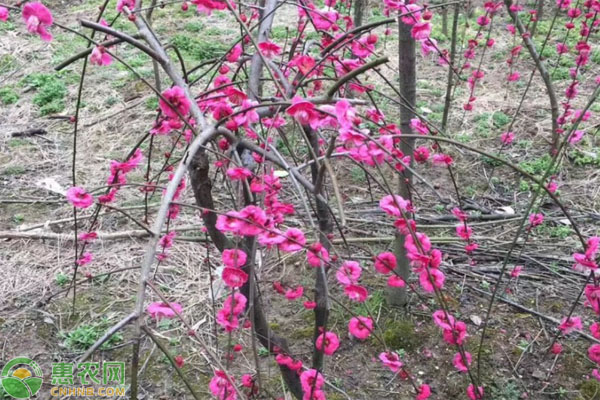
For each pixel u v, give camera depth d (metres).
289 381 1.92
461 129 4.30
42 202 3.51
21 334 2.59
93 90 4.76
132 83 4.84
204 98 1.74
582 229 3.26
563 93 4.76
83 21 1.34
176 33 5.79
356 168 3.80
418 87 4.92
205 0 1.57
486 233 3.26
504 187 3.70
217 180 3.57
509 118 4.42
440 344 2.55
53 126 4.36
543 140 4.16
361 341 2.57
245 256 1.34
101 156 4.00
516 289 2.84
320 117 1.36
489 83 5.01
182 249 3.10
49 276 2.92
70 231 3.25
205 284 2.87
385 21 1.65
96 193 3.54
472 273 2.93
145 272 1.05
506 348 2.52
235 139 1.45
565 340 2.55
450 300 2.75
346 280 1.32
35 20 1.27
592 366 2.43
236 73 1.94
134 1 1.87
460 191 3.64
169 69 1.49
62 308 2.73
